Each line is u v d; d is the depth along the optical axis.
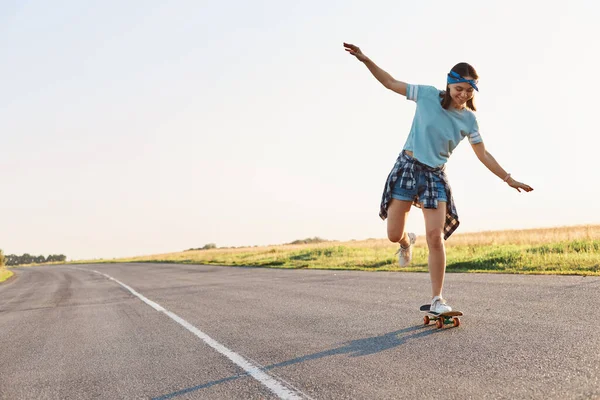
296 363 3.66
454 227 4.53
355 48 4.38
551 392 2.57
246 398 2.96
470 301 5.95
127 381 3.68
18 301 12.51
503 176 4.54
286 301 7.68
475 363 3.21
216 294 9.80
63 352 5.09
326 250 29.30
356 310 6.06
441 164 4.38
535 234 22.17
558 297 5.71
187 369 3.85
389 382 2.97
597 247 14.45
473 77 4.12
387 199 4.50
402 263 5.10
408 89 4.39
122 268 33.84
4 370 4.48
